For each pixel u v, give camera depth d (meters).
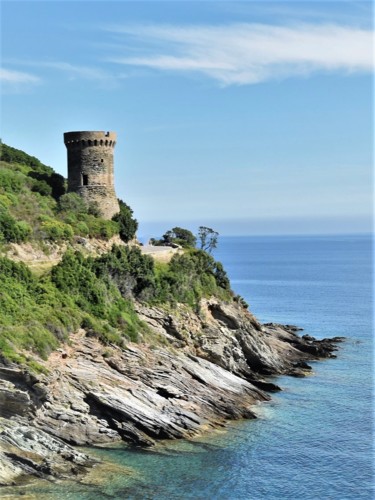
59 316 79.88
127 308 93.44
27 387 66.81
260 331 125.38
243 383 91.06
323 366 116.19
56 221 106.00
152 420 72.81
